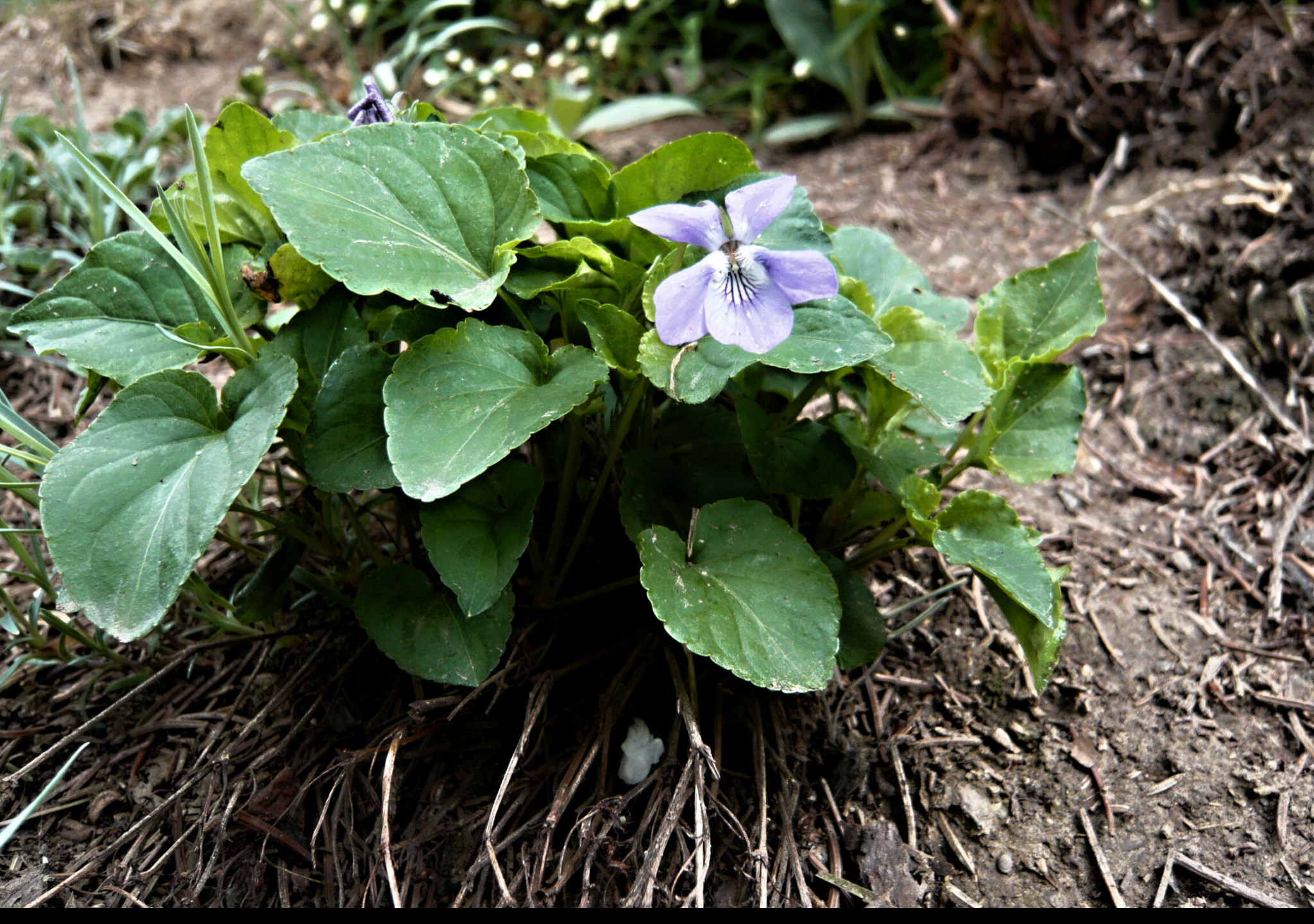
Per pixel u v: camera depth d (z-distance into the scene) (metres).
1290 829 0.35
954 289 0.46
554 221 0.36
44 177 0.46
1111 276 0.46
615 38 0.58
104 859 0.35
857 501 0.38
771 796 0.36
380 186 0.34
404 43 0.60
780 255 0.34
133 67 0.63
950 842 0.36
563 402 0.33
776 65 0.65
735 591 0.34
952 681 0.38
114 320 0.35
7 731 0.37
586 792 0.36
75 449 0.33
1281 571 0.39
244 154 0.36
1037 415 0.37
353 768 0.36
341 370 0.34
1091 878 0.35
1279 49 0.46
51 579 0.39
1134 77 0.49
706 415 0.37
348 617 0.37
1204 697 0.37
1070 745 0.37
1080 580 0.39
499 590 0.34
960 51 0.55
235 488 0.33
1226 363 0.43
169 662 0.36
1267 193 0.44
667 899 0.34
